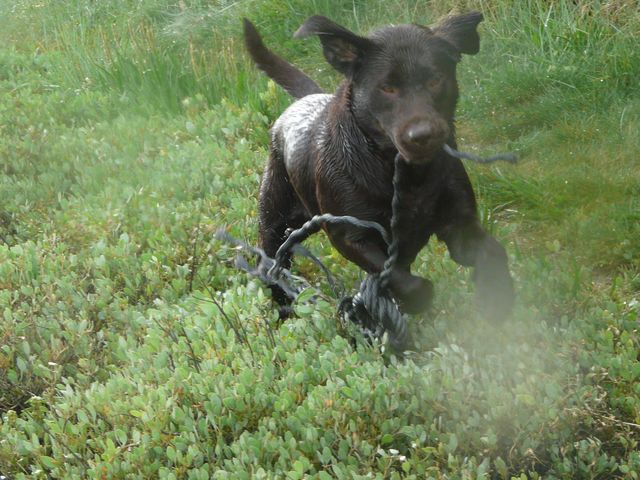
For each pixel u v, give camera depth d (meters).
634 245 2.80
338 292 2.69
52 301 2.77
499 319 2.44
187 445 2.30
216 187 3.26
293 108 2.76
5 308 2.75
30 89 4.41
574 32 3.57
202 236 2.97
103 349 2.64
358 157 2.46
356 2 4.32
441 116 2.36
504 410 2.29
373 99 2.40
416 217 2.45
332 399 2.31
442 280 2.69
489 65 3.70
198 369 2.47
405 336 2.41
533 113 3.40
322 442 2.26
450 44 2.41
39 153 3.66
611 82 3.39
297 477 2.19
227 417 2.33
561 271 2.70
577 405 2.31
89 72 4.44
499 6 3.85
